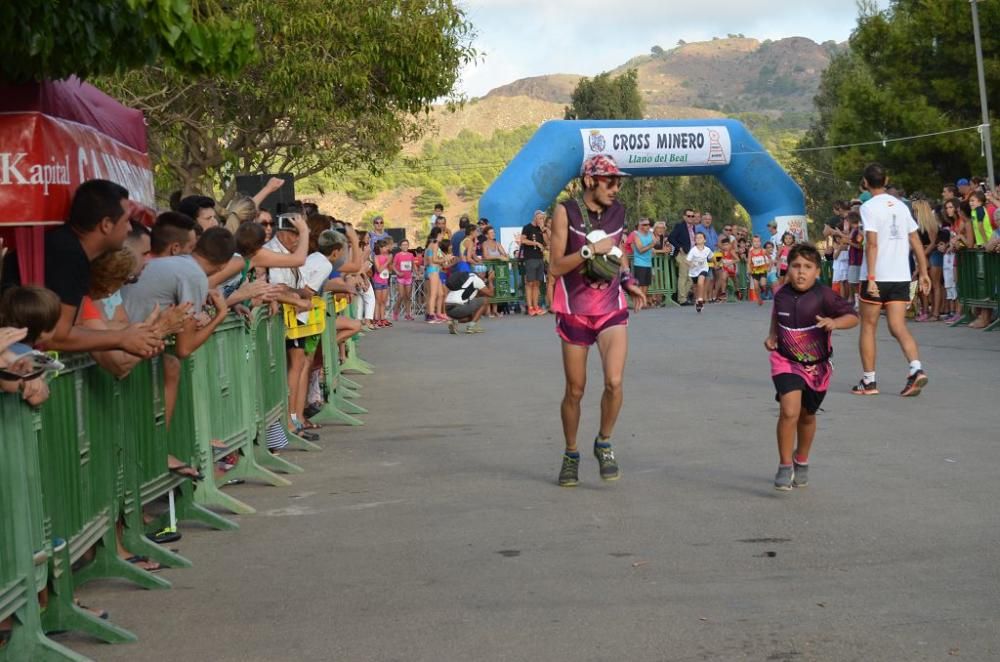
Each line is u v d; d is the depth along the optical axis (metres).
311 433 9.81
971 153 38.75
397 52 22.06
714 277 27.31
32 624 4.10
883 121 40.94
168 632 4.58
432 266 24.31
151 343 4.89
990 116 40.28
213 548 6.01
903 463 7.57
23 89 6.56
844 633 4.23
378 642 4.32
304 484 7.72
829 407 10.09
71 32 5.66
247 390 7.72
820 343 6.76
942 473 7.20
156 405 5.97
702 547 5.60
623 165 28.94
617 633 4.31
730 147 29.62
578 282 7.14
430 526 6.28
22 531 4.05
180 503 6.45
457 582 5.12
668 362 14.20
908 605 4.55
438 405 11.42
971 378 11.55
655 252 26.48
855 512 6.24
